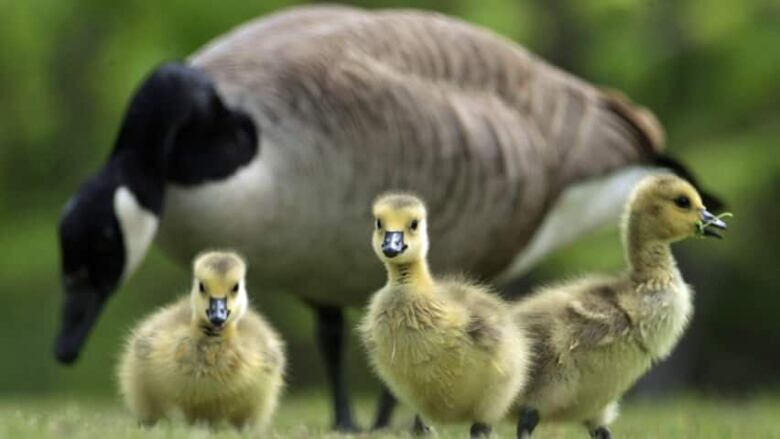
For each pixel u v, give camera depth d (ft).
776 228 103.81
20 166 99.50
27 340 108.06
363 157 48.47
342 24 51.13
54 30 93.25
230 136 47.88
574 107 54.24
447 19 53.57
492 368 35.78
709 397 93.15
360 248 49.24
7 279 102.47
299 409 63.05
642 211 38.45
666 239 38.34
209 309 37.50
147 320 40.65
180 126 47.42
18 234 98.94
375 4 95.81
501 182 51.19
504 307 36.96
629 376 37.88
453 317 35.63
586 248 90.38
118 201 46.73
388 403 51.78
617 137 54.85
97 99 96.48
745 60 96.27
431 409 36.88
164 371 38.45
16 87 94.58
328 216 48.55
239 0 90.38
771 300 112.98
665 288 37.96
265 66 49.42
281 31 51.31
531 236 53.21
